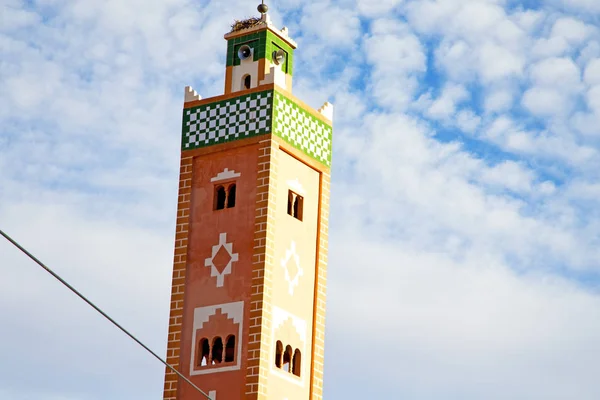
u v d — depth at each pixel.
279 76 70.69
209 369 67.44
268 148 69.12
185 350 68.31
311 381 68.94
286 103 70.62
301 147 71.00
